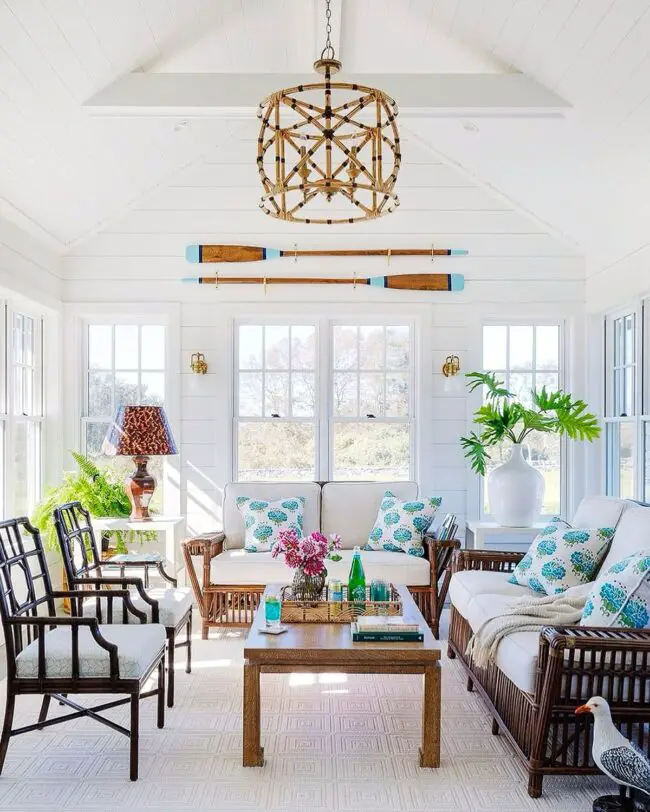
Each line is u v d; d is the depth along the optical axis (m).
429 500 5.10
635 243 4.77
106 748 3.14
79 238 5.59
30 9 3.19
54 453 5.57
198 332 5.73
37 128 4.02
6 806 2.65
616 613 2.82
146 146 4.93
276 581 4.77
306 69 5.05
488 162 5.26
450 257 5.73
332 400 5.83
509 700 3.10
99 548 5.28
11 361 4.90
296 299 5.71
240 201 5.71
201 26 4.12
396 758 3.06
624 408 5.32
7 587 3.00
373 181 2.66
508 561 4.28
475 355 5.73
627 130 3.96
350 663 2.98
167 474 5.71
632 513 3.58
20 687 2.89
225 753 3.10
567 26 3.54
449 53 4.46
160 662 3.34
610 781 2.88
